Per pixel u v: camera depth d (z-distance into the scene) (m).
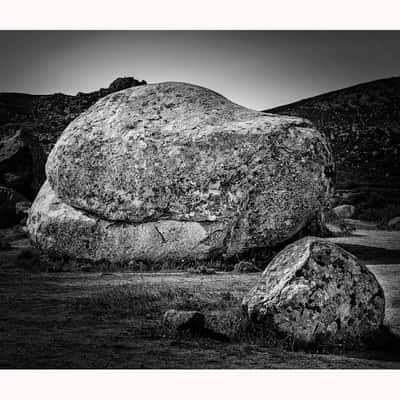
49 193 19.98
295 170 17.47
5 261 19.06
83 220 18.47
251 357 8.85
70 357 8.79
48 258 18.89
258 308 9.69
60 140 19.52
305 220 18.12
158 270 17.44
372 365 8.58
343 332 9.41
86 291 13.96
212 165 17.38
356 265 9.76
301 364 8.55
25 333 10.13
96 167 18.42
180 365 8.45
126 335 9.98
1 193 28.23
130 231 18.03
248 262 17.17
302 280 9.46
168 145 17.81
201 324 10.09
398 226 28.73
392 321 10.93
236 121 18.39
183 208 17.58
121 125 18.66
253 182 17.25
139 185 17.84
